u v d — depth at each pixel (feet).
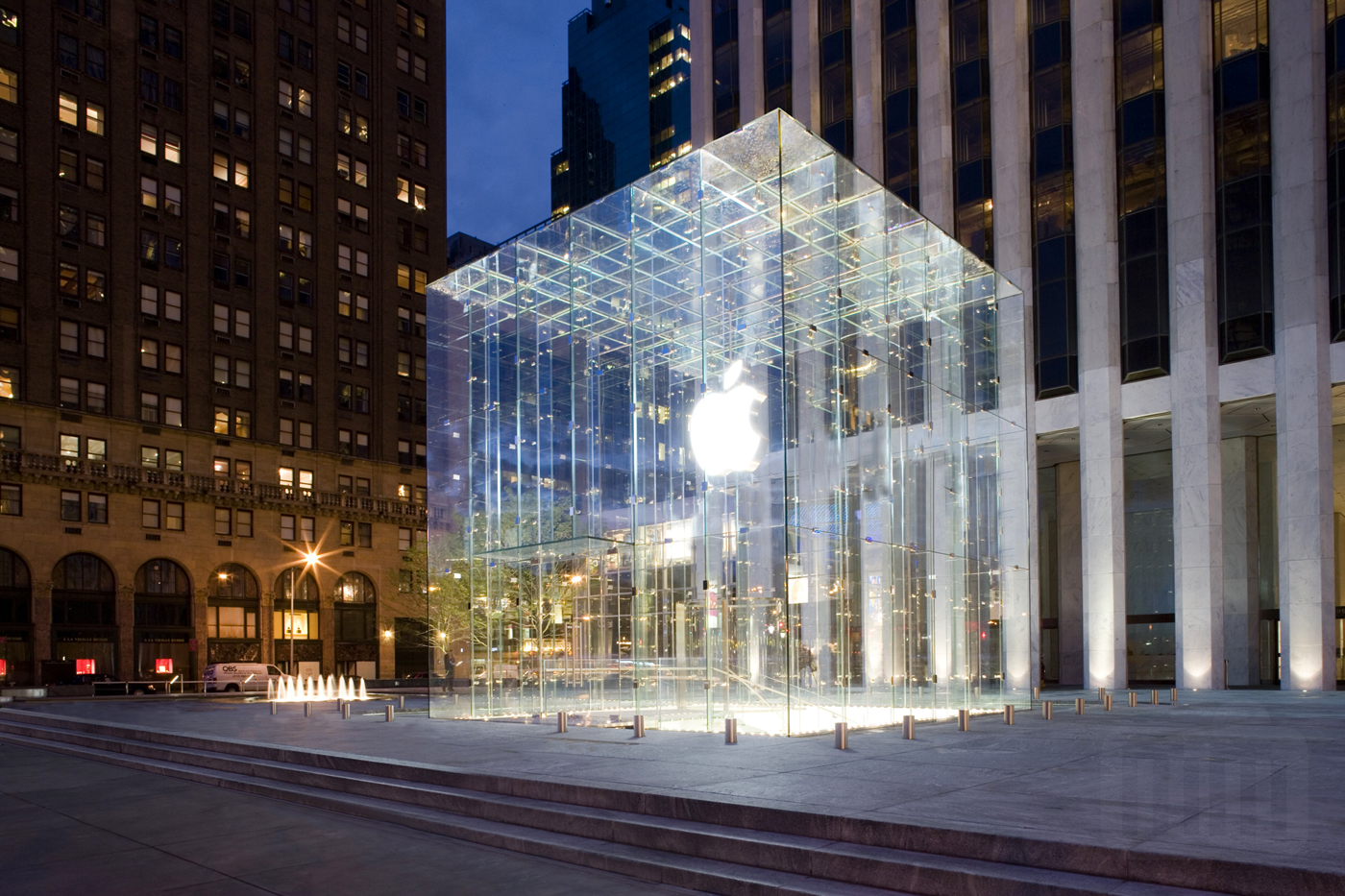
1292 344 114.83
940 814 30.71
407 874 31.14
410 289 274.36
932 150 148.56
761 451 61.72
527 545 79.51
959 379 83.97
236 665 189.37
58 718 84.07
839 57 161.38
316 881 30.37
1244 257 120.37
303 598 238.89
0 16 201.05
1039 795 34.68
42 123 204.74
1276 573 141.18
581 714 72.90
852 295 68.54
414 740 59.16
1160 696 107.04
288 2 253.24
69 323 204.85
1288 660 112.88
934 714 73.10
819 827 30.66
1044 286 136.46
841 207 67.77
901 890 27.04
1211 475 119.75
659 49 602.03
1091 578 127.75
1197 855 24.54
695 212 67.77
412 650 259.39
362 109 268.21
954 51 149.07
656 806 34.96
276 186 245.24
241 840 36.55
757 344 62.75
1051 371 134.82
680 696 65.57
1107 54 133.39
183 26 231.09
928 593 74.84
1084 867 25.82
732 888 28.50
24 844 36.35
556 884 29.91
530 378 81.61
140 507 211.41
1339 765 43.42
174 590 216.13
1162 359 125.59
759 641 60.70
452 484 87.92
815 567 61.93
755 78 173.58
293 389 243.40
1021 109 140.77
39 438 197.26
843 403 66.18
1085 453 130.00
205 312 227.81
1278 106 118.93
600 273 75.77
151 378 216.74
